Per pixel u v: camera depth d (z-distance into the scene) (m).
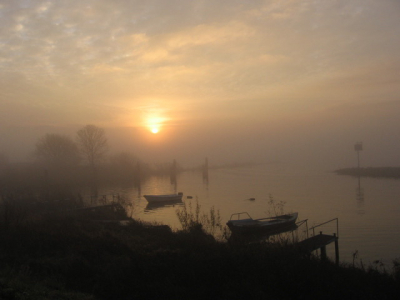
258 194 43.59
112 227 19.52
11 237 14.99
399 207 31.41
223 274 10.27
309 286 9.35
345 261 15.52
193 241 14.76
